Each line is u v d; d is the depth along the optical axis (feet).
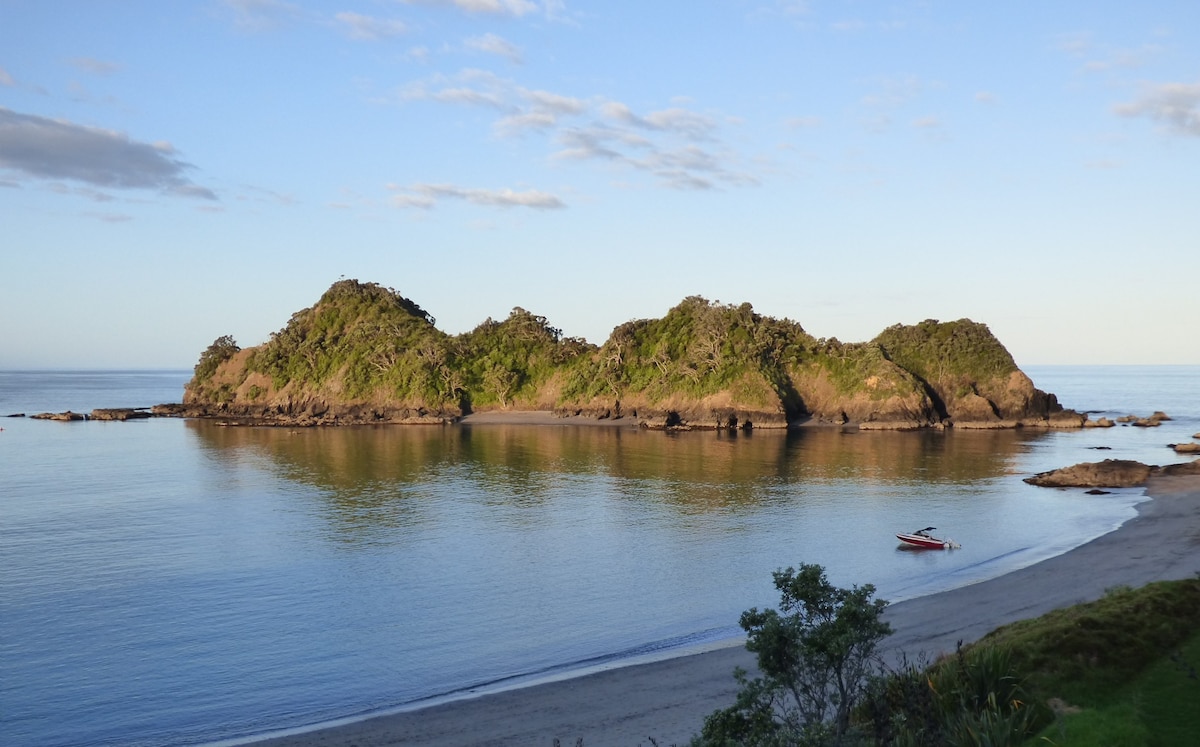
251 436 527.81
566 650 130.62
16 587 167.73
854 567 182.70
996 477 322.96
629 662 123.54
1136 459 375.45
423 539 214.90
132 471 354.74
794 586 68.69
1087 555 177.78
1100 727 71.56
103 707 109.70
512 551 200.75
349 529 228.43
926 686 78.07
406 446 463.42
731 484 311.47
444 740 96.78
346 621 146.10
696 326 632.38
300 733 100.22
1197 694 78.28
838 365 603.26
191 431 563.89
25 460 394.73
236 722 104.53
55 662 125.80
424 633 139.44
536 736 96.84
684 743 91.91
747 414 574.15
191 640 135.85
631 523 236.02
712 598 159.53
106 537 217.77
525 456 412.36
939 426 558.15
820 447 444.96
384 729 100.63
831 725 65.10
